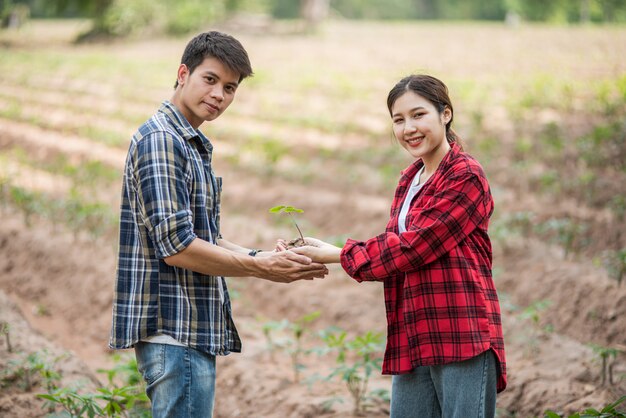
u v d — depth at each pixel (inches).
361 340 193.3
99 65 896.3
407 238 124.7
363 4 2249.0
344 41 1151.0
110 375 197.3
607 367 210.5
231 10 1408.7
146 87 743.7
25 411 186.5
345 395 208.7
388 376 223.0
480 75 703.7
